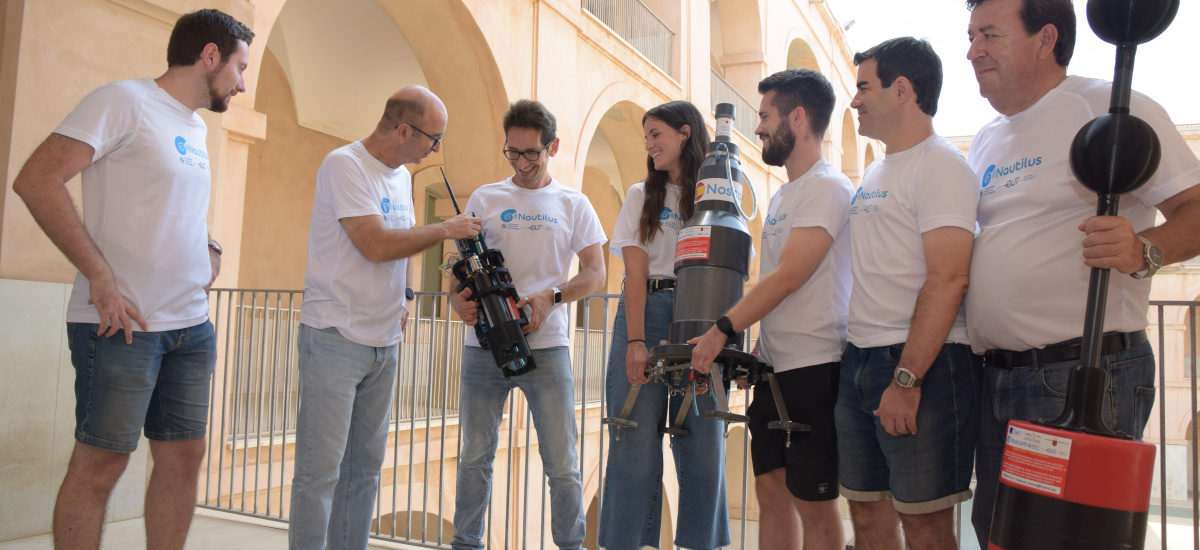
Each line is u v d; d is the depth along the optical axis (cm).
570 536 287
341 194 252
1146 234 155
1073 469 131
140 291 224
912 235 198
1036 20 183
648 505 256
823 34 2203
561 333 293
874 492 207
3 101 367
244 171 597
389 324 270
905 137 206
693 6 1409
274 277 1073
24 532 365
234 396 521
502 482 816
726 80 1712
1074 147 139
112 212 221
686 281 219
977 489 201
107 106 217
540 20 921
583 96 1023
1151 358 175
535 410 289
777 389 222
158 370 234
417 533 839
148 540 245
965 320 200
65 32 382
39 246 375
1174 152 165
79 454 221
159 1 416
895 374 188
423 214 1325
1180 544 1023
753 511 1535
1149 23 130
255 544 382
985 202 195
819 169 227
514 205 300
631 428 255
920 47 203
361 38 1052
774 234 234
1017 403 184
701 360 203
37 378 371
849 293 232
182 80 238
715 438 255
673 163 261
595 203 1762
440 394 834
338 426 253
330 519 275
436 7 791
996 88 192
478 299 269
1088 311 140
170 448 246
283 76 1065
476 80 850
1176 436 2066
